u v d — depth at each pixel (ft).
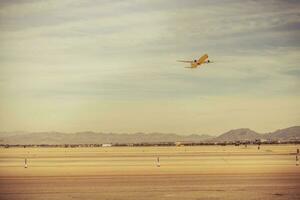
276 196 97.09
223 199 94.07
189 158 287.69
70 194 102.78
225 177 137.49
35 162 249.75
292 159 239.09
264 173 149.18
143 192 105.09
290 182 121.49
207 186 114.83
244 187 111.96
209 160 249.14
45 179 136.77
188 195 99.76
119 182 126.82
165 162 237.04
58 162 249.34
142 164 219.41
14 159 298.97
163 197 97.50
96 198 96.89
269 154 328.90
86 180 133.28
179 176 143.95
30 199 96.27
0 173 160.25
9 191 108.06
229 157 288.30
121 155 390.21
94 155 401.29
